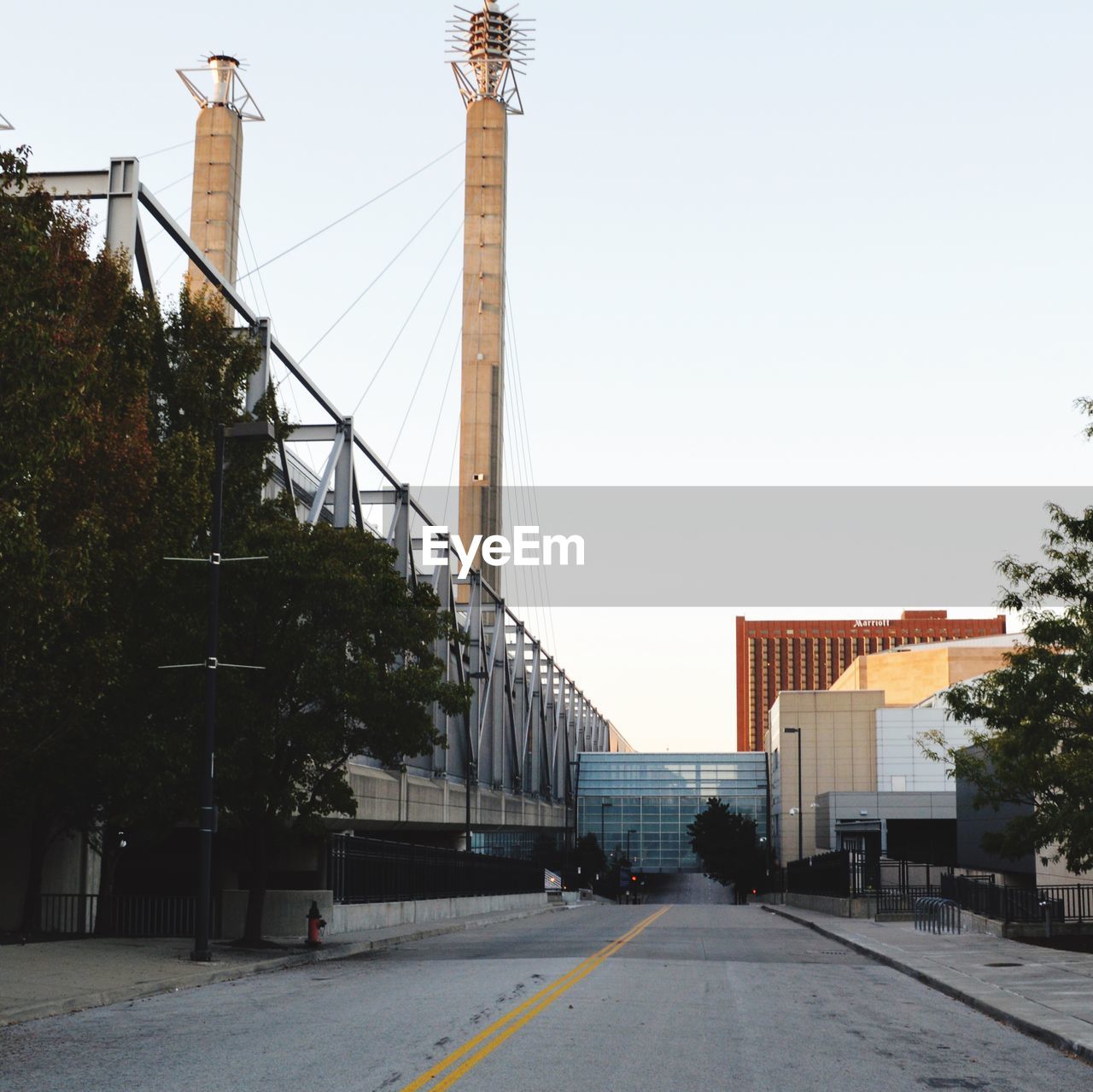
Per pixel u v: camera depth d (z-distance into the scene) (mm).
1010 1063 12883
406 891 47750
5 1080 11117
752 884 127062
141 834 31172
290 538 28266
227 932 33594
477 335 121875
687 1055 12609
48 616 19625
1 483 16797
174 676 27203
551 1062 11898
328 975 23047
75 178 33406
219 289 41531
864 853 56594
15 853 33406
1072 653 26125
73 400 17703
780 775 132125
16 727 22062
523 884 76750
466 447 118812
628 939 34906
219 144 93562
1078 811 28438
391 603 29375
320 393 51375
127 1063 12039
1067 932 35188
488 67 132000
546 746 120375
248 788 28078
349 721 29609
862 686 143625
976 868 66500
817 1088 10938
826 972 24031
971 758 36375
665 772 153500
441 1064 11664
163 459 24703
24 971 21250
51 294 19656
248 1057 12234
